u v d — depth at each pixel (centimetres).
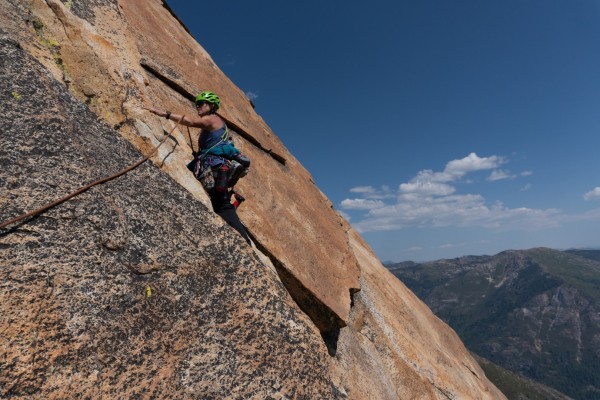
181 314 498
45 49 695
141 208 540
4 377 353
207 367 482
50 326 395
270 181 1294
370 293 1781
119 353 425
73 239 453
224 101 1391
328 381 602
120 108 756
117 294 454
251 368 518
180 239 558
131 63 905
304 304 1101
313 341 617
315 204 1512
